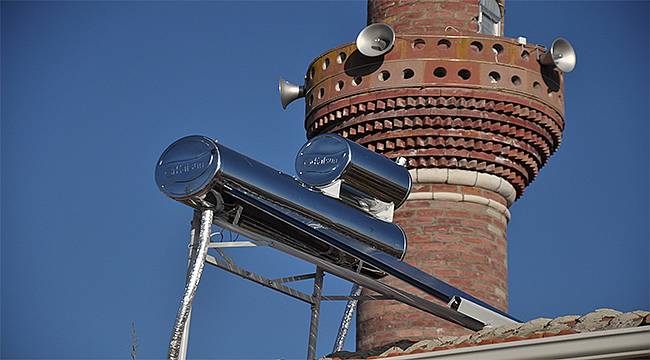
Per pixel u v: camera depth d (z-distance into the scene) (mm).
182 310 12609
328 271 14969
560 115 21750
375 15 22781
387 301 20734
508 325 12180
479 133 21125
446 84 21000
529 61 21406
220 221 13523
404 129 21172
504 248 21703
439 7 22203
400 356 11961
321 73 21844
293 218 13820
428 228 21188
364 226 14586
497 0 22938
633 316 11156
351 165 14805
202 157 13094
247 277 14078
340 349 15367
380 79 21234
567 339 10852
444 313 14742
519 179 21766
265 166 13766
